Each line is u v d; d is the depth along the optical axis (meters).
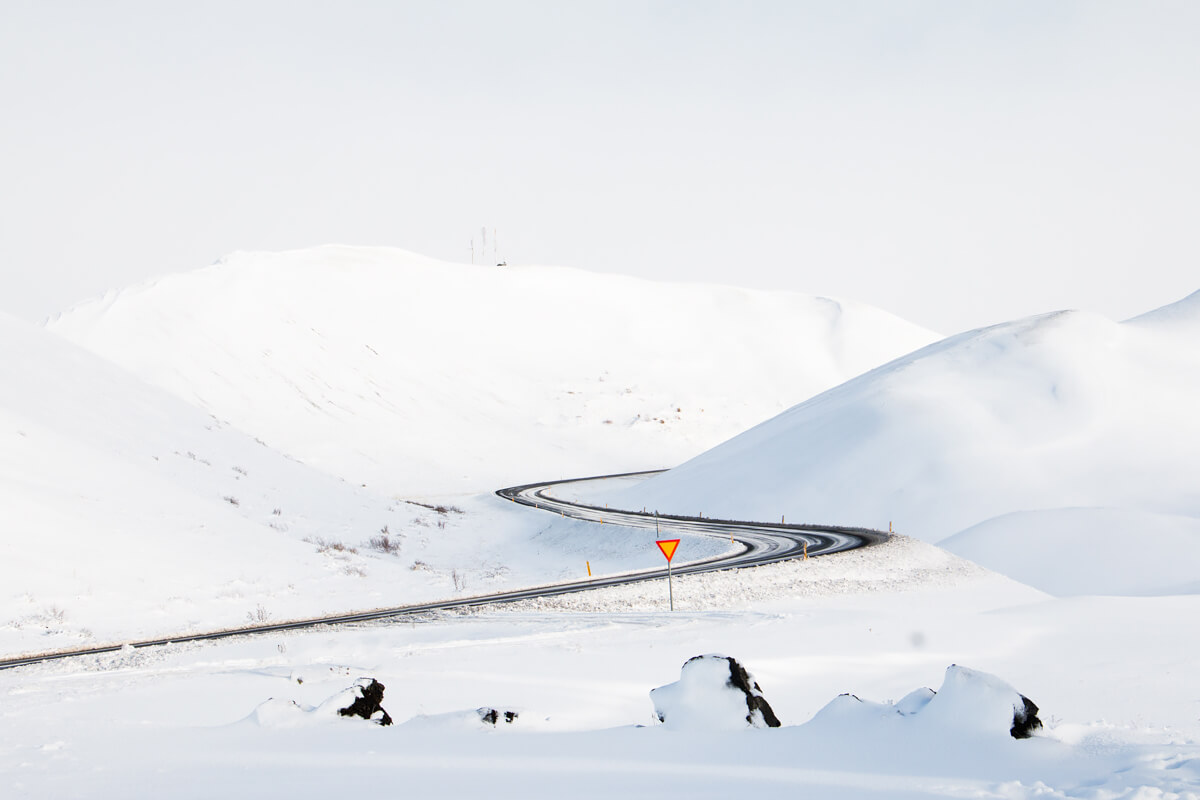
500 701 12.50
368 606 29.45
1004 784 6.44
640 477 95.00
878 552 37.22
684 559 41.19
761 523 53.84
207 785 6.93
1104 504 55.16
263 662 17.45
